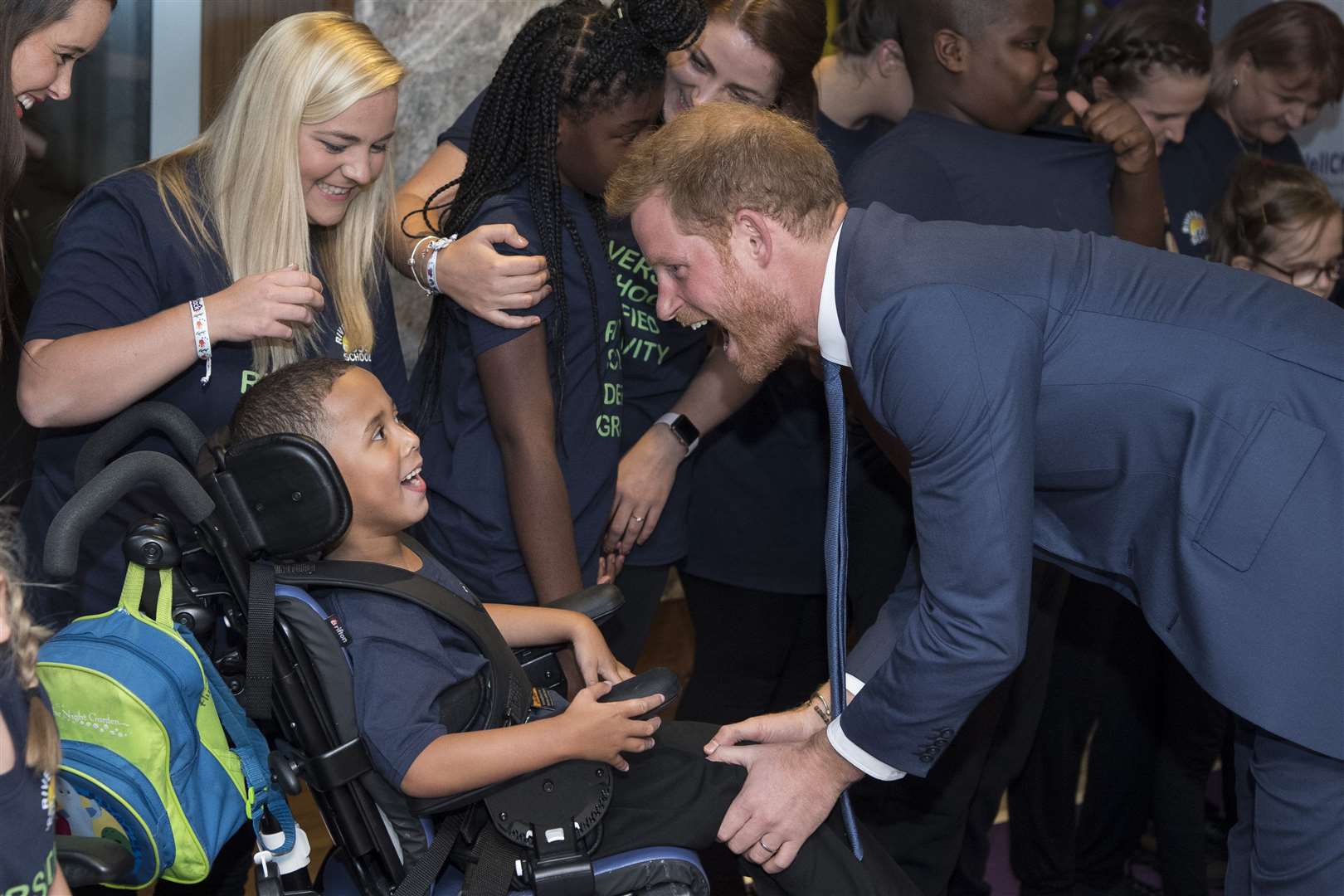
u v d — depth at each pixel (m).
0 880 1.29
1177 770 2.62
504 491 2.10
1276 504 1.58
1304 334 1.61
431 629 1.71
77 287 1.86
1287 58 3.30
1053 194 2.44
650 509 2.31
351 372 1.77
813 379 2.46
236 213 1.93
